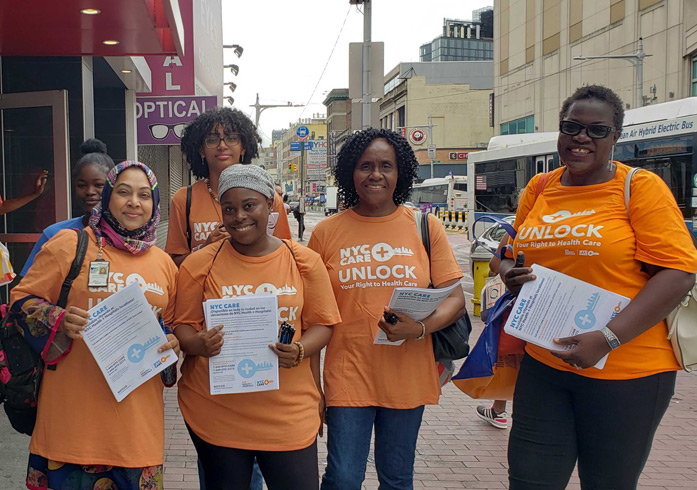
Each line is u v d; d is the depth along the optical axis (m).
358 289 2.85
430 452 4.52
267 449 2.53
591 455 2.55
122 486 2.51
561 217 2.60
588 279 2.49
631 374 2.45
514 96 39.00
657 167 11.21
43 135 6.70
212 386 2.50
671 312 2.45
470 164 19.59
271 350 2.52
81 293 2.47
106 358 2.42
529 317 2.51
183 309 2.64
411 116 58.75
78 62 7.41
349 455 2.79
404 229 2.94
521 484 2.68
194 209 3.40
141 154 11.03
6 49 6.27
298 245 2.71
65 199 6.69
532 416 2.68
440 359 2.99
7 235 6.70
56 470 2.48
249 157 3.55
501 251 3.03
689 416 5.27
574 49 32.31
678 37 24.67
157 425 2.60
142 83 8.94
